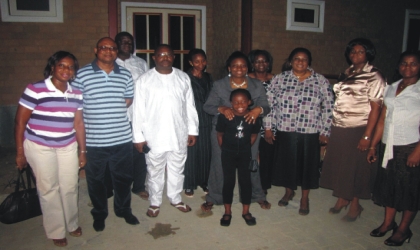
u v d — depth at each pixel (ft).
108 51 9.50
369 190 10.91
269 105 11.48
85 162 9.86
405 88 9.16
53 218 9.39
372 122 10.16
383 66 23.17
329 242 10.04
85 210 12.03
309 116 11.02
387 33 22.81
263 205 12.19
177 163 11.18
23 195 10.56
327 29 21.15
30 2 17.58
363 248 9.73
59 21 17.76
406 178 9.23
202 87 12.51
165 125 10.49
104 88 9.67
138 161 12.79
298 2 20.08
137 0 21.98
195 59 12.09
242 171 10.79
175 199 11.64
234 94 10.36
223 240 10.12
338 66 21.81
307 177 11.34
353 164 10.81
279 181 11.75
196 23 23.32
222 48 22.20
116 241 9.99
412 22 23.58
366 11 21.95
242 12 19.63
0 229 10.56
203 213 11.84
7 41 17.70
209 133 12.75
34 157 8.84
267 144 12.61
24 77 18.11
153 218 11.42
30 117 8.81
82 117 9.59
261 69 12.46
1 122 18.43
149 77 10.47
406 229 9.81
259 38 19.56
